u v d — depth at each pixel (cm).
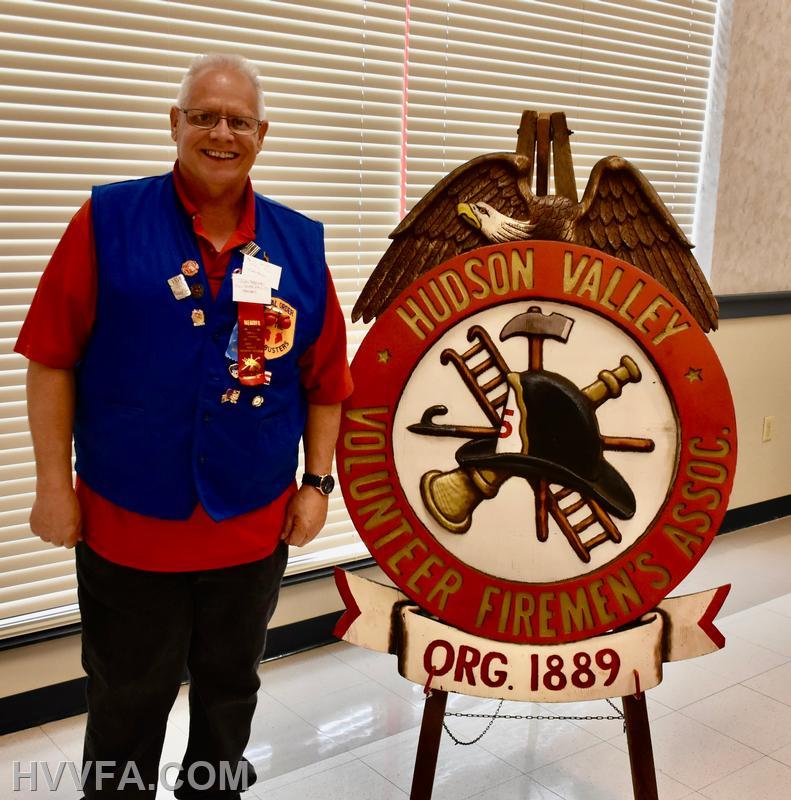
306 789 208
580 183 320
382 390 181
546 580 184
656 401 184
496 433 183
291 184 255
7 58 208
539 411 183
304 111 253
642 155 338
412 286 181
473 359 183
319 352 168
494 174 185
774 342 385
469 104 285
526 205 184
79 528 154
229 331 149
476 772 217
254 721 237
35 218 217
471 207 183
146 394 146
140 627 159
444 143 282
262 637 174
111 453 150
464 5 279
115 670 161
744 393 379
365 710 245
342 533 284
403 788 209
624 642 183
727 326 365
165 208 147
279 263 155
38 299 146
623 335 183
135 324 144
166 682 165
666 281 188
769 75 362
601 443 184
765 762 222
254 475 157
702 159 359
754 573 342
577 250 181
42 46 212
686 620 185
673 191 353
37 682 232
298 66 250
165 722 170
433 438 183
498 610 183
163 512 152
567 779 215
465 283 182
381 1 261
